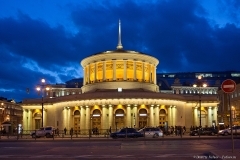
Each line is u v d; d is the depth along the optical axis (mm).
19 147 32406
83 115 72500
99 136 58250
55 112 82375
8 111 155250
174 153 23516
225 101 126938
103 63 81938
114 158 20609
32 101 87000
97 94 71500
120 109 71625
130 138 48156
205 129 60938
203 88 154000
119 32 93188
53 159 20531
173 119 75500
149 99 71750
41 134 57469
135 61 81688
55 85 154500
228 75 193250
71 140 45406
